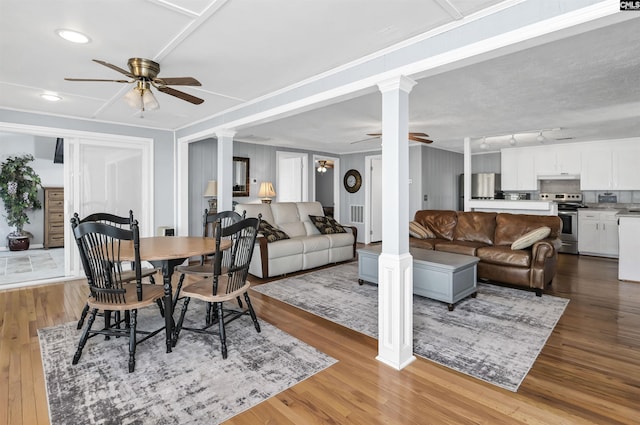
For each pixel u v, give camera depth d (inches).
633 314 125.6
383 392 77.6
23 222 271.9
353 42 89.1
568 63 106.4
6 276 183.0
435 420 67.9
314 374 85.4
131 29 82.9
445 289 133.2
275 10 74.0
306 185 300.2
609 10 58.9
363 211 311.6
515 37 69.6
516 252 156.9
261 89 129.1
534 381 81.7
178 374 85.0
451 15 75.2
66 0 70.2
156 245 112.3
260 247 177.2
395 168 90.0
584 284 168.9
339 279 180.1
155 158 202.7
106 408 71.3
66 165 175.8
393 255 90.0
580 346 99.9
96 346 100.4
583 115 173.8
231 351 97.8
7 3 71.2
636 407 71.4
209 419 68.1
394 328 89.4
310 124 198.7
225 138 166.4
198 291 100.6
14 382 81.0
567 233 256.2
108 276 92.6
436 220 217.3
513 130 213.6
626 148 240.2
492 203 232.8
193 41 89.2
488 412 70.3
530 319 121.6
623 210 241.1
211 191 225.8
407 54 87.6
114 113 168.1
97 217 128.3
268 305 138.1
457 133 225.0
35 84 124.3
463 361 91.8
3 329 113.0
